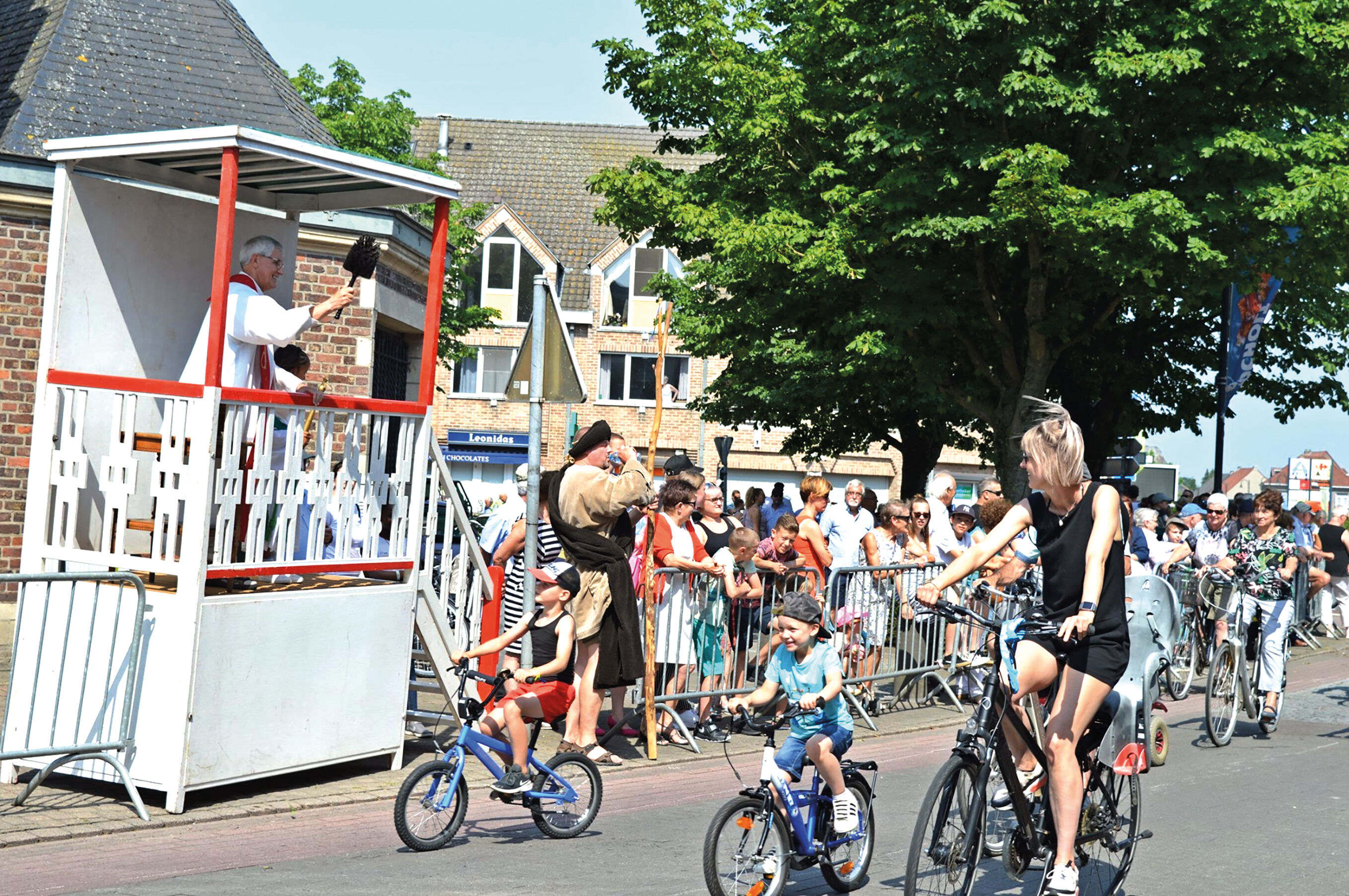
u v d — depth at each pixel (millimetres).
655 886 5918
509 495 11523
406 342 16797
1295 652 16547
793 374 23625
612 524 8844
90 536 7871
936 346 19078
